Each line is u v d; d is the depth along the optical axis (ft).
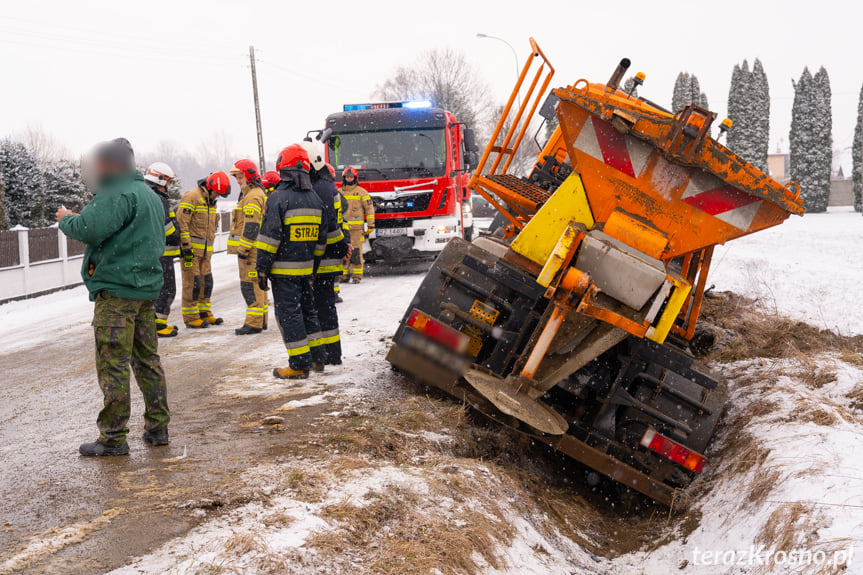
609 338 15.85
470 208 58.65
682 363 16.90
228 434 16.16
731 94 203.41
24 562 9.79
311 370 22.56
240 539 10.13
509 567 11.94
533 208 20.98
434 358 17.89
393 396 19.56
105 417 14.64
